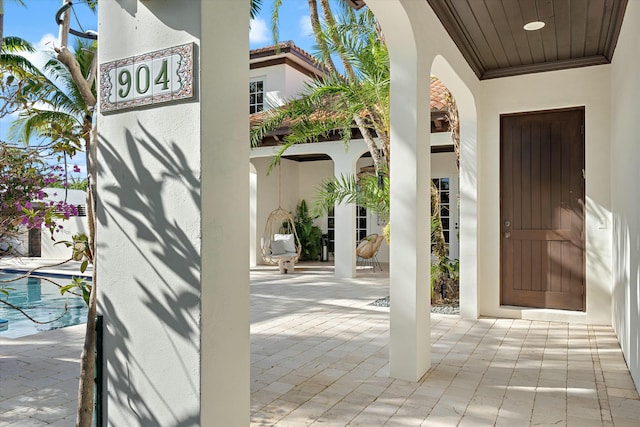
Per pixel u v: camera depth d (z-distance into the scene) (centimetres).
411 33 361
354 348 460
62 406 319
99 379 195
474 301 589
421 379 371
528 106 585
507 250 613
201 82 169
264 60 1247
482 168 610
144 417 183
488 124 606
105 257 194
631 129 387
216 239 174
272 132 1013
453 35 458
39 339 503
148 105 181
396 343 376
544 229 594
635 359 358
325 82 652
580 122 575
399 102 376
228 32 180
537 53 532
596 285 555
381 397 334
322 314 624
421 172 380
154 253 180
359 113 693
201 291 168
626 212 418
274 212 1199
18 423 292
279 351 450
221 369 176
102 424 194
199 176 168
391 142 380
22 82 230
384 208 693
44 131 222
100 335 196
